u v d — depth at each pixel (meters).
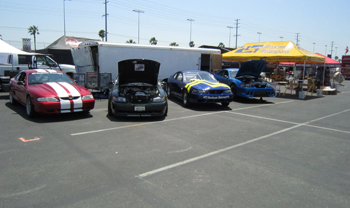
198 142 5.10
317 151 4.71
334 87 15.99
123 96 7.01
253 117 7.81
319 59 14.29
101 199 2.87
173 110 8.82
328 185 3.35
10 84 8.76
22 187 3.12
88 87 10.94
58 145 4.74
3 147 4.57
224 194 3.04
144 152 4.45
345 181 3.48
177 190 3.12
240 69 11.50
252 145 4.99
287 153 4.57
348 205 2.86
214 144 4.99
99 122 6.67
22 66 12.36
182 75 10.47
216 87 9.04
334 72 18.73
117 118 7.21
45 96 6.52
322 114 8.48
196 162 4.04
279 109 9.39
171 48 13.39
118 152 4.42
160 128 6.19
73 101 6.73
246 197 2.98
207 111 8.73
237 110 9.04
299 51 13.48
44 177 3.40
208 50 14.77
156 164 3.92
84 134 5.51
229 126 6.54
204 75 10.51
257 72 11.30
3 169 3.63
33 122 6.50
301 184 3.36
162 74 13.37
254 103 10.92
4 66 12.00
